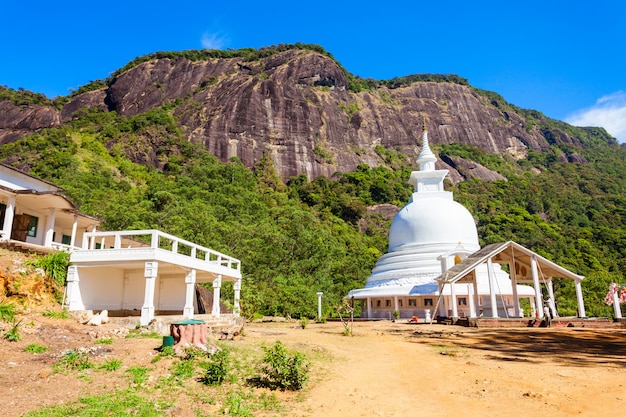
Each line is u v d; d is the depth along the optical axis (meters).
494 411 8.03
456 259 37.56
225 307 31.70
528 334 21.20
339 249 68.38
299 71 133.50
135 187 82.56
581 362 13.08
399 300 40.28
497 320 26.08
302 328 27.86
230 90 120.50
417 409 8.34
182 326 13.27
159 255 18.59
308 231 65.31
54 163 79.19
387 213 104.25
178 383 9.96
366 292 40.97
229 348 14.60
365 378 11.20
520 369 11.97
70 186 63.84
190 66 138.62
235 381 10.42
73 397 8.88
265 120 114.88
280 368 10.27
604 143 197.88
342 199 98.69
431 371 12.03
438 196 44.97
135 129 108.38
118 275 22.20
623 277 74.69
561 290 56.34
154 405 8.47
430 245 40.56
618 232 99.38
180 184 82.88
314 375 11.55
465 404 8.57
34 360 11.20
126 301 22.45
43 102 130.25
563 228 105.56
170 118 111.81
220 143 107.44
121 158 96.62
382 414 8.08
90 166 83.38
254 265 50.97
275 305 41.69
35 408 8.19
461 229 41.28
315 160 114.75
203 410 8.37
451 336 20.95
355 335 22.20
